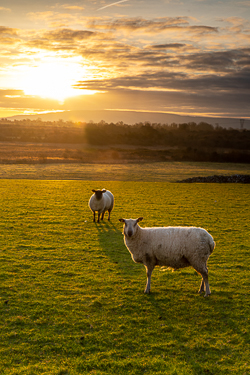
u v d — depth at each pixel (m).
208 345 7.47
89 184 42.34
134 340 7.61
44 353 7.06
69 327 8.09
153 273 12.33
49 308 9.00
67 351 7.14
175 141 166.12
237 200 30.91
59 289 10.31
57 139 167.88
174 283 11.28
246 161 99.00
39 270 11.96
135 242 10.11
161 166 83.81
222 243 16.50
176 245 9.71
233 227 19.98
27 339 7.52
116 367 6.67
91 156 104.50
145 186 41.75
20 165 75.81
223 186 42.62
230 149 136.50
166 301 9.74
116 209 24.89
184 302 9.68
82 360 6.84
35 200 27.80
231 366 6.74
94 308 9.11
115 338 7.68
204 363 6.84
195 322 8.52
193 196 33.06
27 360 6.82
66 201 27.92
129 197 31.33
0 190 33.34
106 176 60.97
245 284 11.23
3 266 12.10
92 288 10.52
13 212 22.30
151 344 7.47
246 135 177.50
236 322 8.51
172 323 8.44
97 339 7.59
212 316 8.88
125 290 10.48
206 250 9.62
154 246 9.91
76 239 16.47
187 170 75.44
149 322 8.47
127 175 63.31
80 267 12.47
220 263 13.59
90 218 21.66
